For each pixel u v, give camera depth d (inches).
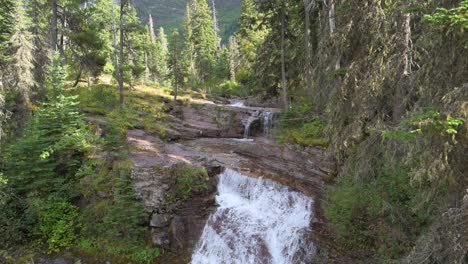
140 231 480.1
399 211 424.8
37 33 957.2
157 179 511.2
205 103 1148.5
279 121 871.1
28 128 592.7
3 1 857.5
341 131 415.8
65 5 879.1
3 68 810.2
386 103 385.7
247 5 1467.8
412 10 282.4
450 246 220.4
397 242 406.3
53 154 548.4
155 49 2053.4
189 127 930.1
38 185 519.5
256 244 475.2
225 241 479.5
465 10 198.4
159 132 778.8
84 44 927.7
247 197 550.3
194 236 483.5
